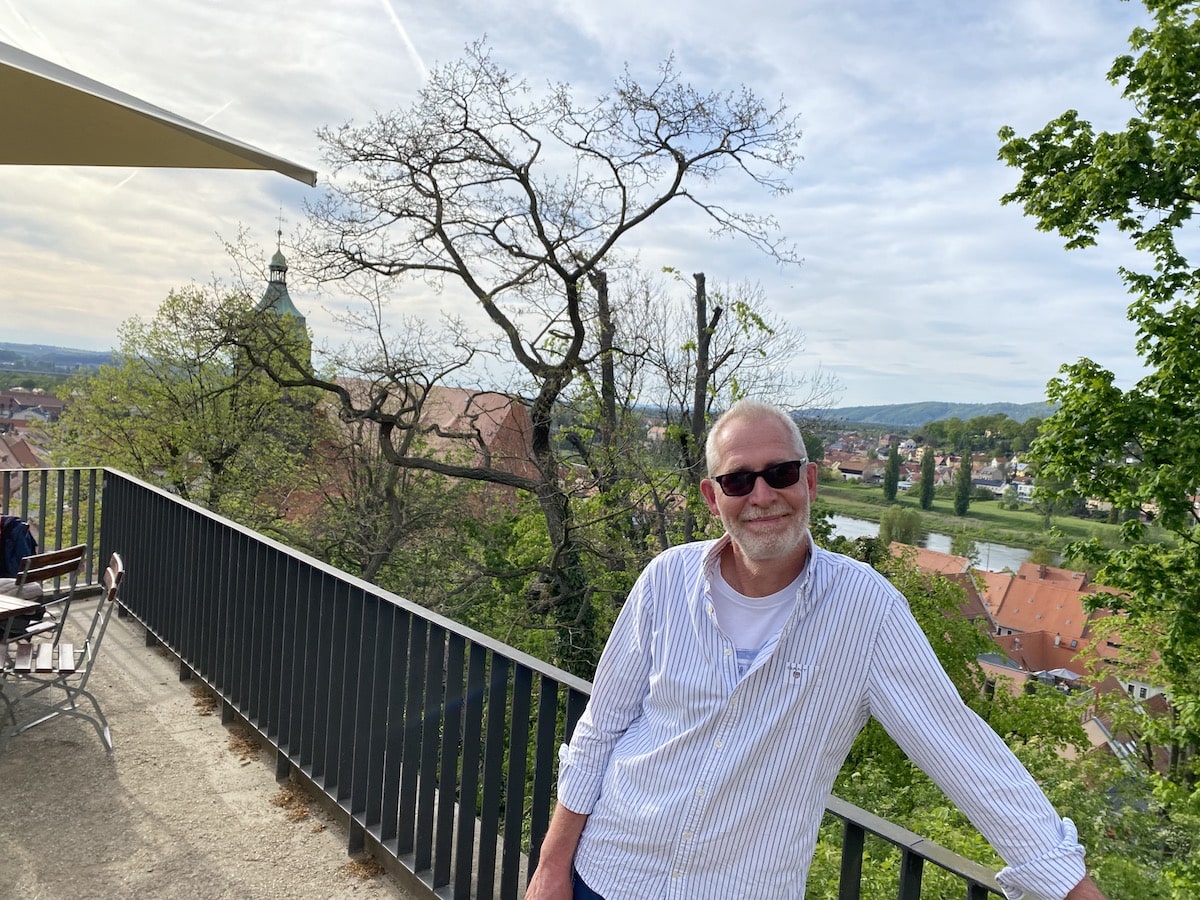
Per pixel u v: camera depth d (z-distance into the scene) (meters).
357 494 18.61
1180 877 10.34
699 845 1.32
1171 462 13.67
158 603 4.95
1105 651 23.08
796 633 1.31
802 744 1.30
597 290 15.62
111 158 3.14
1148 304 13.86
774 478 1.36
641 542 14.98
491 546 18.53
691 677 1.39
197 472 23.30
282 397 21.88
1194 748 15.70
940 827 8.70
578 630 14.89
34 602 3.86
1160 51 12.73
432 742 2.66
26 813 3.10
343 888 2.77
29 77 2.53
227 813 3.21
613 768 1.50
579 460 15.37
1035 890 1.13
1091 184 13.34
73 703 3.59
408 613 2.75
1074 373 14.72
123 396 24.27
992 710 20.20
